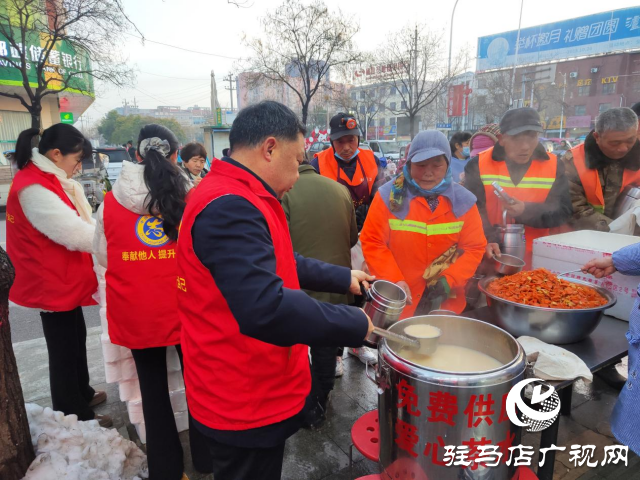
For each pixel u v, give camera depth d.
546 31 28.42
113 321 1.79
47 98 15.34
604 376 2.79
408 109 18.34
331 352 2.32
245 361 1.16
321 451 2.21
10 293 2.22
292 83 19.81
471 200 2.18
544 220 2.65
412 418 1.24
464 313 2.05
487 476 1.25
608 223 2.72
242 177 1.15
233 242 1.03
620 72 26.62
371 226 2.27
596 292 1.82
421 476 1.27
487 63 31.00
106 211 1.72
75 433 1.89
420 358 1.42
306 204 2.34
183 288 1.23
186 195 1.79
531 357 1.49
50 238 2.05
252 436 1.21
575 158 2.91
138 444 2.30
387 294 1.57
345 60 16.30
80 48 10.15
